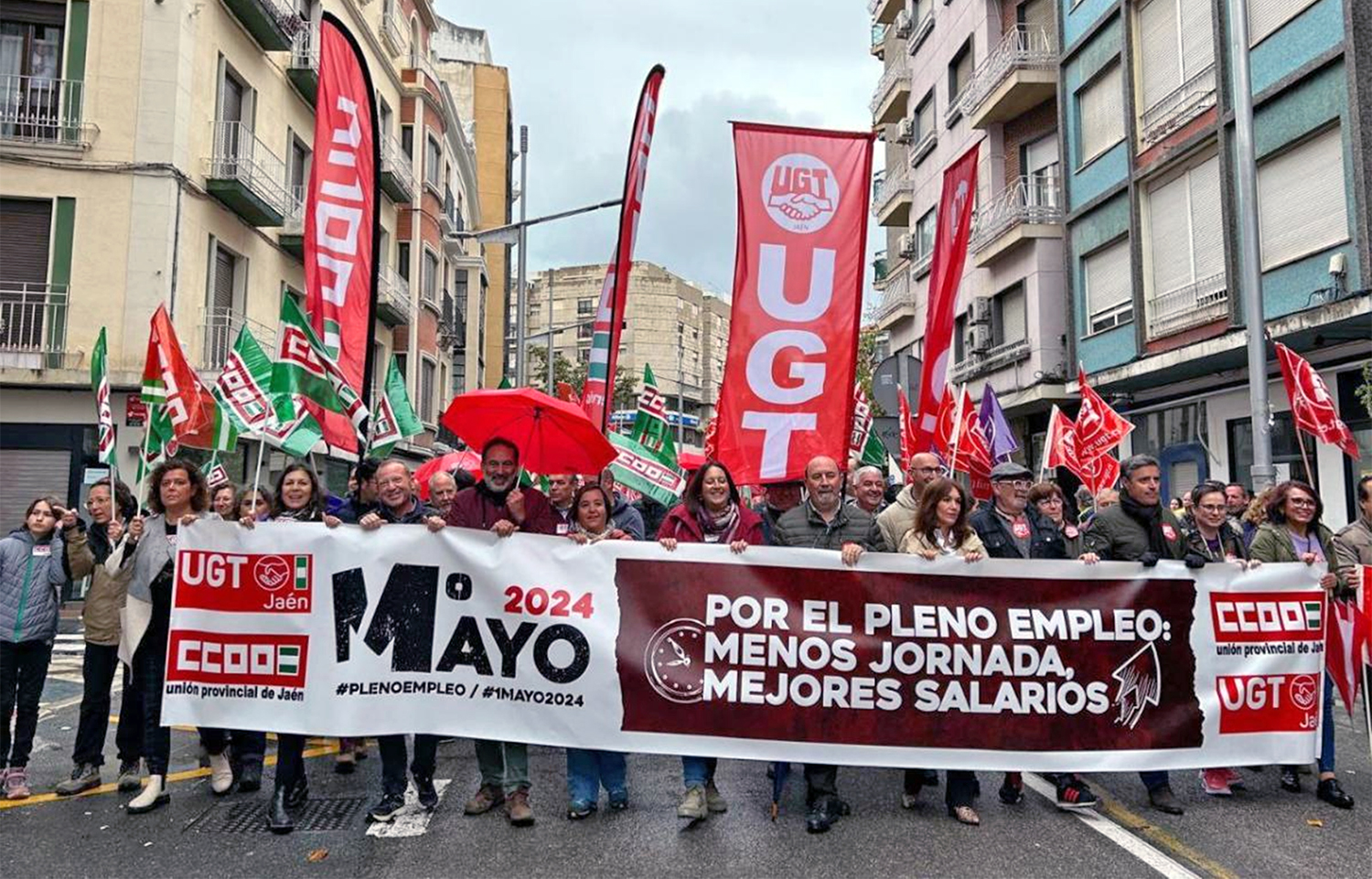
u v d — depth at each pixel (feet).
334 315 23.09
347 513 20.35
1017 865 15.02
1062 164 59.98
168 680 17.10
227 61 59.82
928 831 16.63
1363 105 37.47
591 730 17.08
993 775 20.65
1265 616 18.33
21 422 51.37
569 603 17.40
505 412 19.33
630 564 17.54
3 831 16.51
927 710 17.38
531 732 17.08
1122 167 54.29
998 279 67.21
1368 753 22.16
